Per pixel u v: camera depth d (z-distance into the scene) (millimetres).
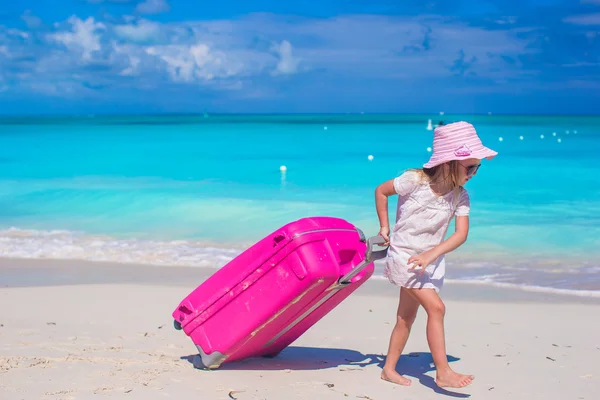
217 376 4070
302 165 22719
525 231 11000
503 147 31234
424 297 3803
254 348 4285
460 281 7859
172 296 6820
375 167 22109
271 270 3807
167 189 16375
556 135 44062
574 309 6414
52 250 9938
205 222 12109
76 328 5395
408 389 3945
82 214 13031
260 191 16109
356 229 4133
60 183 17672
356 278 4016
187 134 44875
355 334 5395
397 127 60875
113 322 5648
